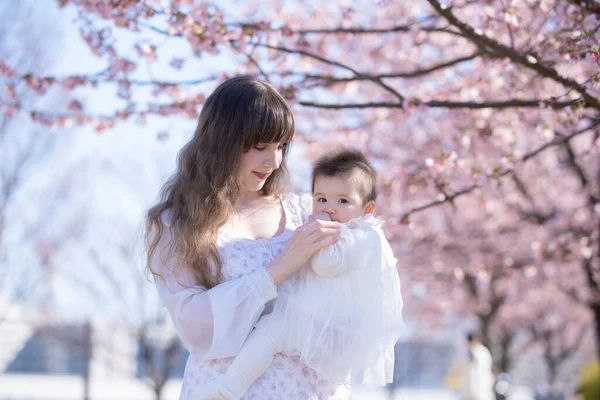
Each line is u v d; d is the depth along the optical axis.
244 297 2.38
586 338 19.59
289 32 4.72
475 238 9.73
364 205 2.74
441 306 15.25
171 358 16.73
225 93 2.59
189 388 2.48
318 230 2.45
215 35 4.58
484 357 10.91
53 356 26.33
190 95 5.49
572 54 4.04
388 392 24.03
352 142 7.15
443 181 5.45
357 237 2.54
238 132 2.53
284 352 2.44
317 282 2.49
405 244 9.55
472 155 6.92
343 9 5.86
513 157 5.26
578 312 16.28
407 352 25.88
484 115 6.11
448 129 7.66
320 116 6.88
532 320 16.84
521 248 9.65
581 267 9.48
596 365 13.27
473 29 4.41
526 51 4.60
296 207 2.84
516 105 4.51
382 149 8.19
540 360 27.02
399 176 5.85
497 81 6.00
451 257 9.97
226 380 2.35
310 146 6.99
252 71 5.20
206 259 2.48
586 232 8.08
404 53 6.87
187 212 2.51
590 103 4.21
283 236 2.67
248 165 2.57
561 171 9.60
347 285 2.50
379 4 4.27
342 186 2.67
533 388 25.44
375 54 7.27
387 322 2.55
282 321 2.42
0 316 15.73
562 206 10.05
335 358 2.44
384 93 7.58
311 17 6.75
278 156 2.62
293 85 4.67
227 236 2.56
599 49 3.87
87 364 18.36
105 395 25.14
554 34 4.62
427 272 10.15
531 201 9.77
